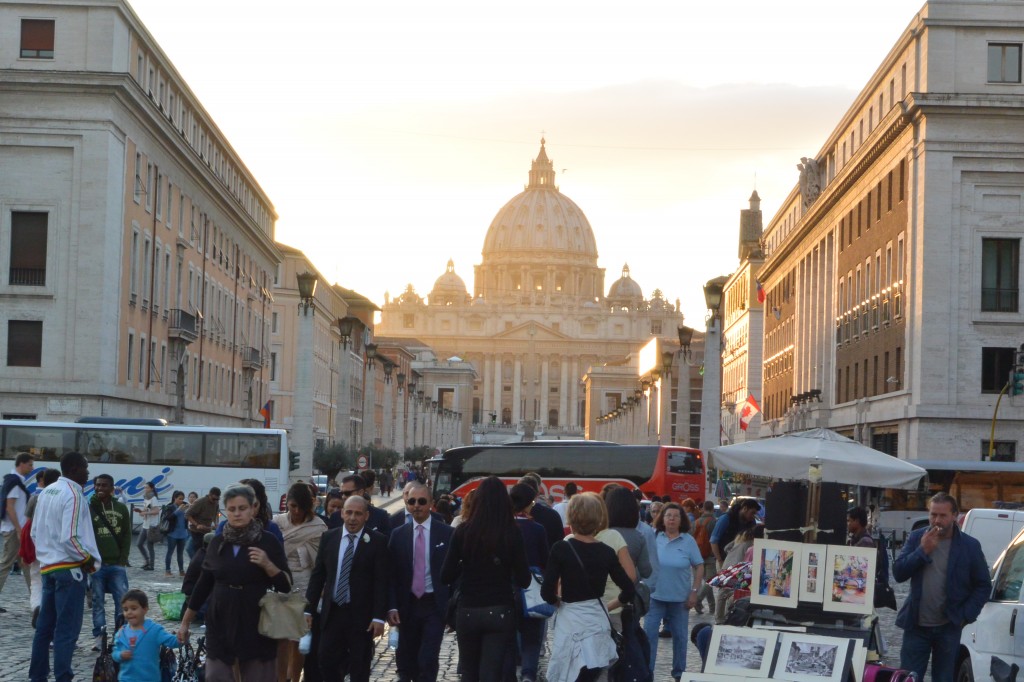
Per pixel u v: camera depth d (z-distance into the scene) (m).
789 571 15.72
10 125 60.12
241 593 13.48
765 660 14.70
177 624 24.62
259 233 99.25
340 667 15.43
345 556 15.28
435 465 70.31
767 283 119.69
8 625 24.61
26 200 60.25
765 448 20.59
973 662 16.30
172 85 72.19
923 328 61.22
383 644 24.55
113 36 61.06
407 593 16.14
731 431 139.38
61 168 60.34
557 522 19.45
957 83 61.53
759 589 15.79
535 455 63.59
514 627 14.38
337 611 15.30
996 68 61.62
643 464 62.56
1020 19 61.38
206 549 13.98
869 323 73.38
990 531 22.27
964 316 61.19
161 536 50.72
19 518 25.28
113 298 61.72
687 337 72.06
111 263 61.34
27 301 60.09
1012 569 16.22
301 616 13.62
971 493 55.81
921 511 56.72
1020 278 61.31
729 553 24.75
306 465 59.53
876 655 15.89
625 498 16.77
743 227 163.38
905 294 64.75
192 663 15.14
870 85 74.06
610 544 15.33
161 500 54.47
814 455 20.23
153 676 14.96
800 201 105.69
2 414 59.78
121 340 63.38
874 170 72.38
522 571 14.29
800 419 92.88
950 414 60.72
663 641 25.91
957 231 61.25
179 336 72.69
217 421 86.56
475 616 14.23
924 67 62.03
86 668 19.58
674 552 19.80
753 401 90.25
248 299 98.50
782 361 108.12
